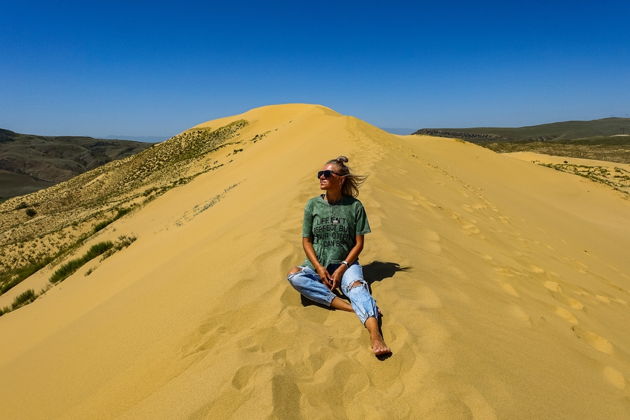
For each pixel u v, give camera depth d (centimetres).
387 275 371
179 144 5688
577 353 318
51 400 329
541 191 2856
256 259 410
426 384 225
